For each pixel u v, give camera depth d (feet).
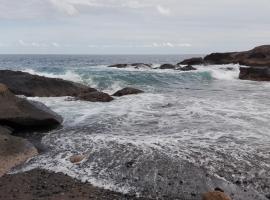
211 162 31.40
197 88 83.61
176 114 50.11
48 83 65.98
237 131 40.86
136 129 42.29
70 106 56.18
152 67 133.80
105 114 50.49
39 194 26.21
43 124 43.80
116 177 29.27
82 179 29.09
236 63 143.95
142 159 32.19
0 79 65.00
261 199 25.68
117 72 96.94
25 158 33.35
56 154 34.63
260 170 29.99
